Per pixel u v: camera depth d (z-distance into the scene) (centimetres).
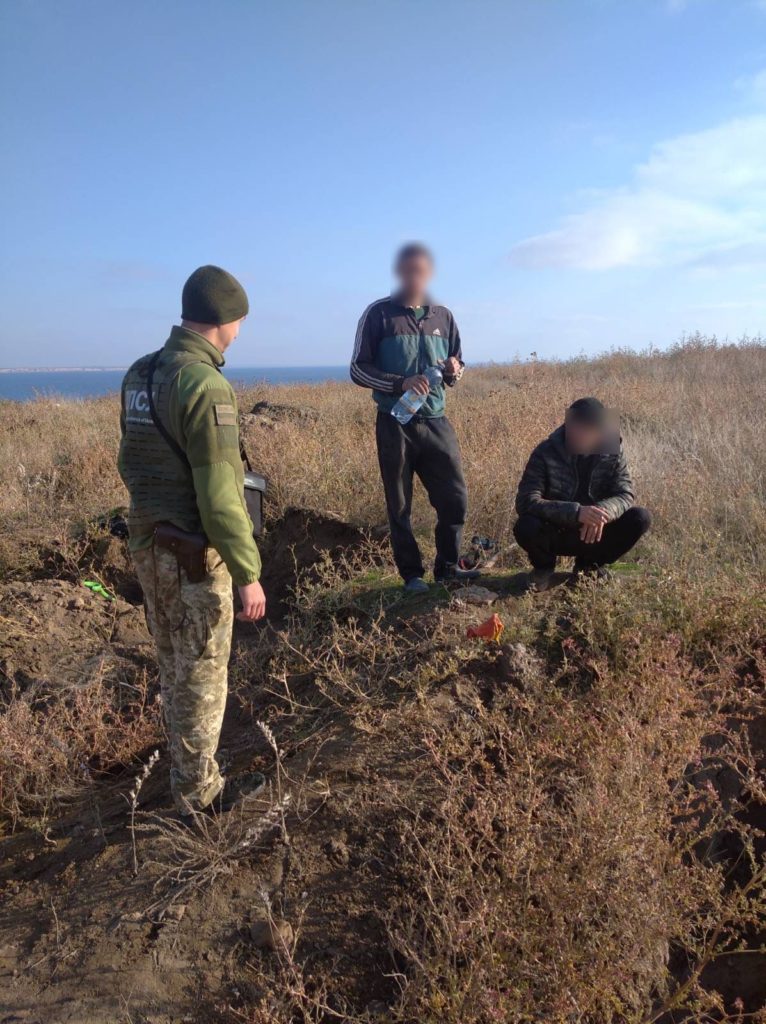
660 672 354
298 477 665
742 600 408
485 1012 238
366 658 411
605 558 448
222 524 280
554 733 335
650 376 1410
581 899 258
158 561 295
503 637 397
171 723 313
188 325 298
